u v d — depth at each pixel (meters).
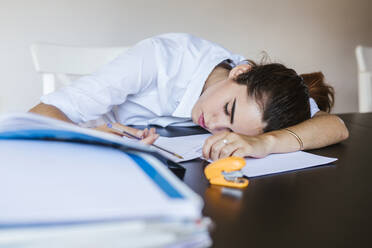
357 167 0.65
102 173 0.29
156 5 2.36
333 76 3.38
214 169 0.50
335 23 3.27
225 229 0.35
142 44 1.05
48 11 2.04
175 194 0.26
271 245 0.32
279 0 2.89
